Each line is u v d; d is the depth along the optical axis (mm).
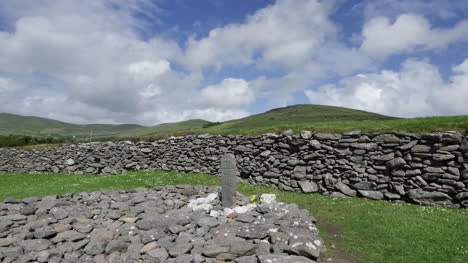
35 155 27250
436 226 9648
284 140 16609
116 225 9750
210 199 12320
